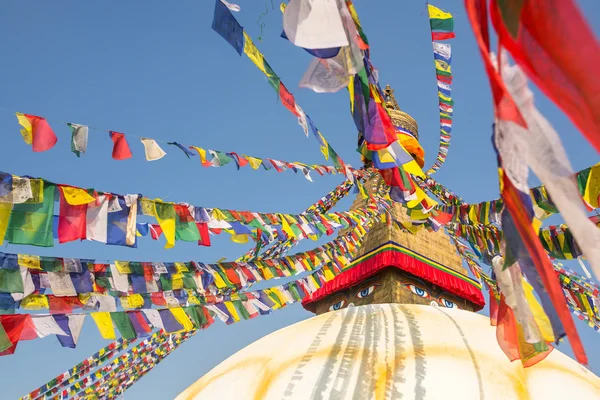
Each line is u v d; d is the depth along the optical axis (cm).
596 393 1070
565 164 290
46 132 561
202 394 1187
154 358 1097
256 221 762
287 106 548
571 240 741
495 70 281
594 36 250
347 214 973
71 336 638
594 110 256
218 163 688
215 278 769
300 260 916
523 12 278
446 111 1021
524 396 995
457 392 973
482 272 1220
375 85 486
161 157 633
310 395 1002
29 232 555
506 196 316
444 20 870
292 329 1350
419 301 1606
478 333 1209
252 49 510
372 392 980
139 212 636
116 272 677
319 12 386
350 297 1706
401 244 1653
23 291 601
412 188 708
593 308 942
